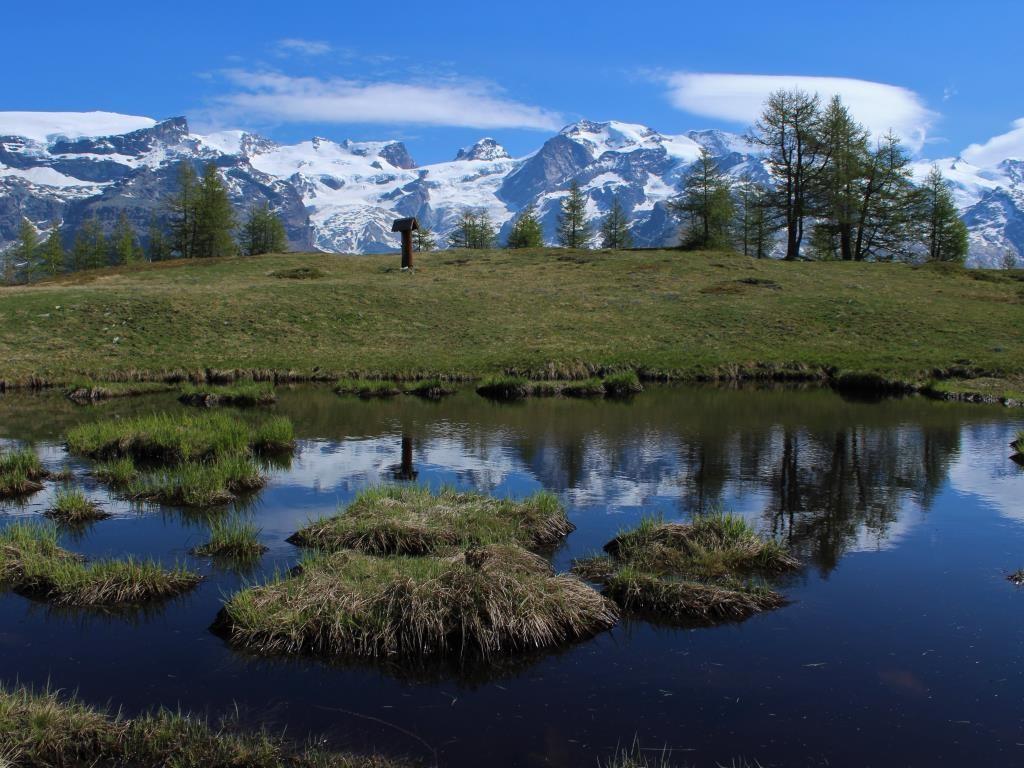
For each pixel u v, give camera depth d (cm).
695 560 1023
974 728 648
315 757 595
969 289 4928
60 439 1911
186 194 8619
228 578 977
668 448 1842
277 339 3738
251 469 1469
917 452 1812
